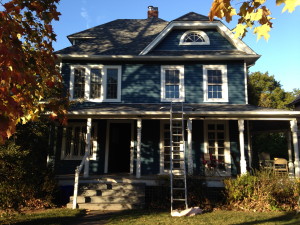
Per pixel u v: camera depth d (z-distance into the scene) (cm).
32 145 1188
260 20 310
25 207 971
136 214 896
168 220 802
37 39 470
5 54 312
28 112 476
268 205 973
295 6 252
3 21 351
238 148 1341
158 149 1352
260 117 1165
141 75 1434
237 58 1402
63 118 504
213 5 322
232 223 764
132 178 1128
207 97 1402
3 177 856
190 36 1491
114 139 1433
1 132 315
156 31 1709
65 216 847
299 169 1102
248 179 1016
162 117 1177
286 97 3484
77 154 1377
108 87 1431
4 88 333
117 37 1636
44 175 1034
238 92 1398
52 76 505
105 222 785
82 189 1062
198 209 912
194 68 1434
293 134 1141
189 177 1056
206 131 1362
